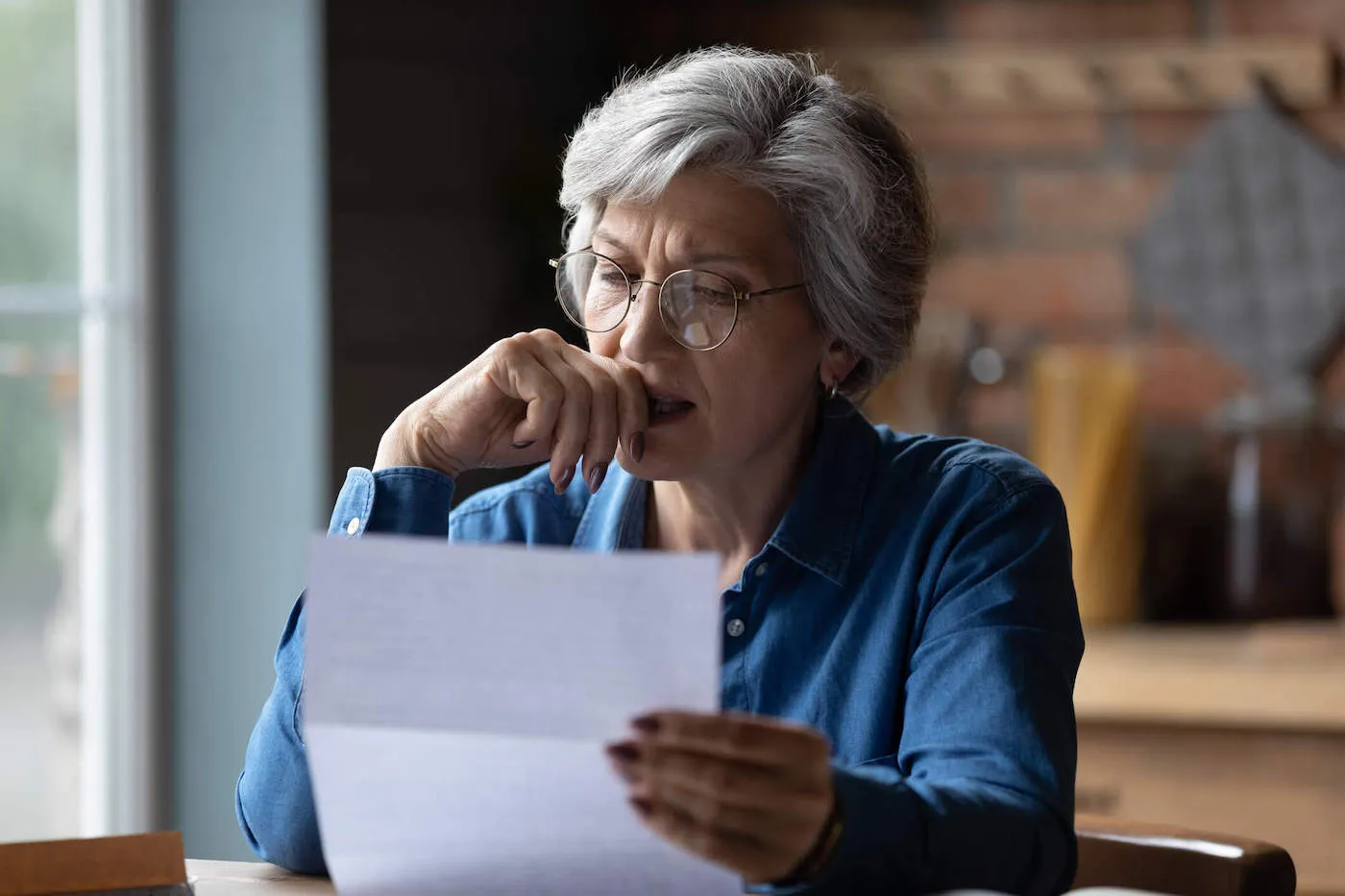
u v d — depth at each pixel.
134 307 2.77
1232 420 3.29
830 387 1.66
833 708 1.52
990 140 3.51
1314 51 3.33
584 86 3.46
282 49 2.73
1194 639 3.12
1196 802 2.87
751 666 1.56
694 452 1.51
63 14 2.74
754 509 1.62
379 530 1.45
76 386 2.75
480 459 1.52
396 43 2.89
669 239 1.50
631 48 3.58
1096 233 3.48
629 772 1.00
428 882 1.07
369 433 2.83
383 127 2.86
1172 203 3.43
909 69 3.51
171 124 2.79
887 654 1.51
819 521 1.57
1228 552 3.30
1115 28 3.46
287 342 2.75
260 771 1.42
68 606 2.74
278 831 1.40
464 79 3.05
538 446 1.52
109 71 2.77
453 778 1.02
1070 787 1.31
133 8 2.75
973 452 1.61
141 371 2.78
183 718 2.82
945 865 1.14
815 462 1.60
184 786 2.82
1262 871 1.48
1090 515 3.25
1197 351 3.43
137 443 2.78
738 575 1.65
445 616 1.00
